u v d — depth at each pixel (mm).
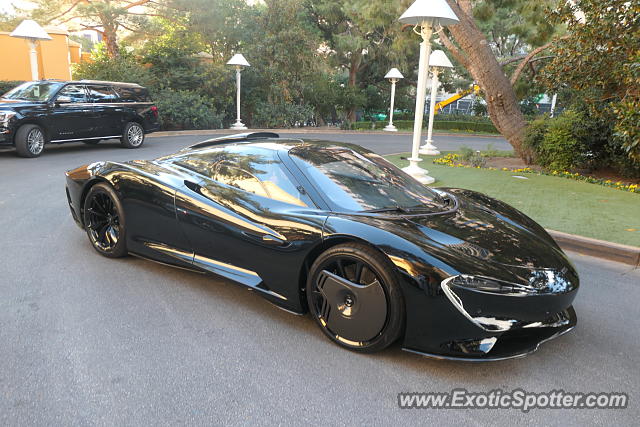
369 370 2756
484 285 2596
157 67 21234
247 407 2377
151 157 11375
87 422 2211
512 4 15023
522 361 2957
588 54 9609
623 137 8242
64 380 2527
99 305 3428
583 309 3799
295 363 2791
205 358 2809
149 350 2867
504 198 8031
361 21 19031
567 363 2959
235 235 3393
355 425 2283
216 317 3334
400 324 2750
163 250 3930
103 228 4414
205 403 2395
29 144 10359
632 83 8586
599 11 9320
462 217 3336
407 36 17688
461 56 12906
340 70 36219
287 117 24734
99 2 22609
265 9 25547
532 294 2658
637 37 8812
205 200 3609
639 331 3445
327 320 3029
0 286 3664
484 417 2396
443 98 43875
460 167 12047
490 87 12539
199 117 19891
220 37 24062
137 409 2322
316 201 3221
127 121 12734
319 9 29438
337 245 2936
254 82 23828
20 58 21078
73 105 11328
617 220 6617
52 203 6484
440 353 2707
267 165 3555
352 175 3535
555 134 11117
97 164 4434
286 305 3238
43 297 3510
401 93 35469
